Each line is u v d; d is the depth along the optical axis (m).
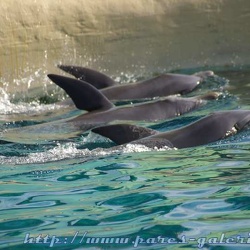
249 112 27.02
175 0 41.59
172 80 35.91
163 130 29.25
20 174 22.48
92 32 39.94
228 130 26.00
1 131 29.12
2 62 37.28
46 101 35.09
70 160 23.84
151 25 41.09
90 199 20.00
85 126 29.41
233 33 41.72
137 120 30.31
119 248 16.73
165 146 24.91
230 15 41.88
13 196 20.50
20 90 37.16
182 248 16.61
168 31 41.28
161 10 41.31
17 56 37.69
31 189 21.03
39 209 19.39
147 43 40.94
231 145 24.86
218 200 19.38
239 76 37.91
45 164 23.52
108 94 34.75
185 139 25.33
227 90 34.72
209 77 37.41
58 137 27.84
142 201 19.62
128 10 40.78
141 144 25.05
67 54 39.19
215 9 41.78
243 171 21.73
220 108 31.42
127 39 40.69
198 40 41.53
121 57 40.41
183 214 18.56
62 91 36.50
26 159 24.19
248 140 25.34
